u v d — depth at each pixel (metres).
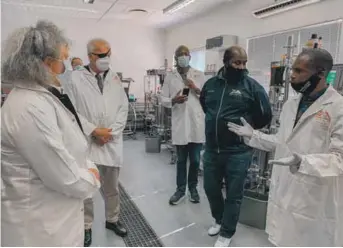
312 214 1.44
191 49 7.65
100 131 2.21
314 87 1.47
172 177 4.19
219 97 2.28
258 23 5.23
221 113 2.23
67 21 7.68
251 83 2.26
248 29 5.49
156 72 6.86
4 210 1.06
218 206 2.53
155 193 3.58
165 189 3.71
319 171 1.27
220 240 2.37
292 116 1.61
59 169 1.06
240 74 2.23
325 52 1.44
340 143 1.30
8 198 1.06
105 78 2.34
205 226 2.76
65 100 1.24
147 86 8.79
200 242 2.48
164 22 8.00
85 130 2.13
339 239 1.47
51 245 1.13
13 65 1.02
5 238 1.08
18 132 0.99
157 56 8.96
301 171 1.30
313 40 2.57
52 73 1.12
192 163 3.26
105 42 2.26
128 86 7.70
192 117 3.13
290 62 2.74
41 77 1.06
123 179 4.09
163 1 6.12
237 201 2.31
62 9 6.79
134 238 2.52
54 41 1.08
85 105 2.25
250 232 2.65
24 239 1.08
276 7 4.51
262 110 2.26
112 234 2.57
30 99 1.03
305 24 4.30
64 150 1.08
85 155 1.31
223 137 2.25
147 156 5.39
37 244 1.10
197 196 3.29
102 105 2.29
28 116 1.00
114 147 2.36
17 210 1.07
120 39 8.38
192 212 3.05
